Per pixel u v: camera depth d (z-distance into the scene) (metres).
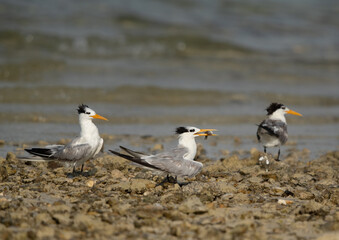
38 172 10.87
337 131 18.33
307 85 26.22
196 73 26.00
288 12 41.88
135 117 18.39
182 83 23.78
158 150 13.98
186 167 9.46
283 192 9.59
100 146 11.00
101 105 19.45
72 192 9.02
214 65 27.89
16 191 8.87
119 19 31.95
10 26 27.50
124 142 14.89
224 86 24.17
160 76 24.61
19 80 21.48
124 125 17.23
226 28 34.41
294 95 23.91
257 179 10.54
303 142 16.36
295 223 7.46
